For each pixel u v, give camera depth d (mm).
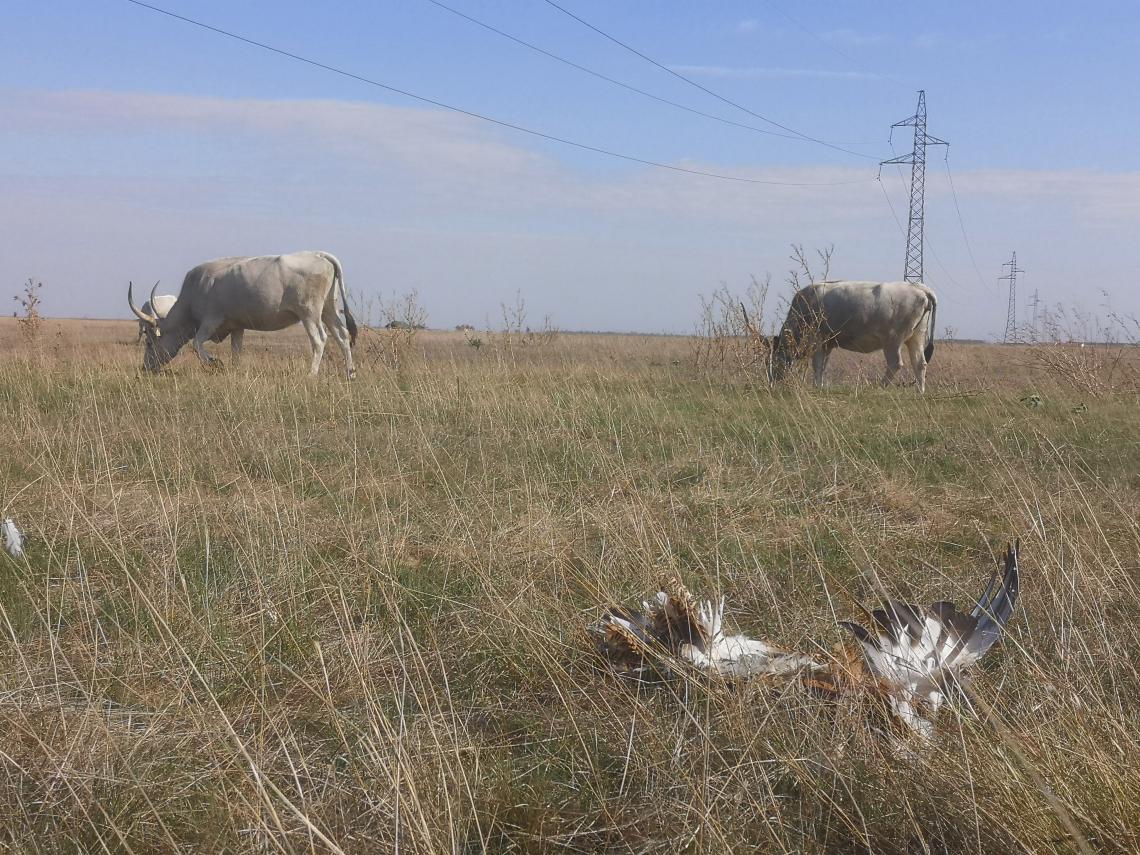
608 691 3689
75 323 70500
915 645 3545
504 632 4172
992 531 6016
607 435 9023
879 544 5492
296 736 3441
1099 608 4062
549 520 5574
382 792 2922
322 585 4527
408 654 4047
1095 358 14742
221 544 5434
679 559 5074
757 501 6641
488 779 3127
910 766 2906
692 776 3033
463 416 9906
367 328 17016
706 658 3654
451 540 5422
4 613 3865
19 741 3178
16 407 10211
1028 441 8891
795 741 3119
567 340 28188
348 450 7906
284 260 15586
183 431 8516
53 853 2758
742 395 12602
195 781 3035
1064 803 2578
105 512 6020
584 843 2920
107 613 4348
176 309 16062
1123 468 8008
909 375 18375
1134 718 3354
